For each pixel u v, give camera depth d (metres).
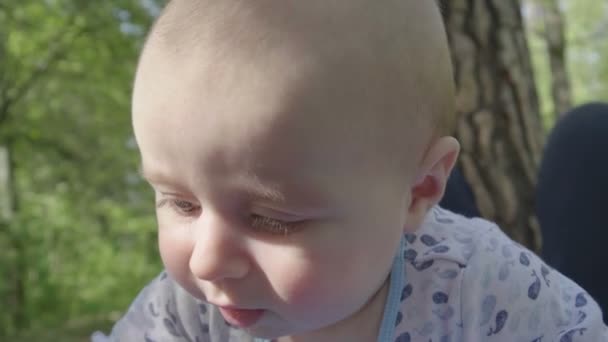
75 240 10.90
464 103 2.59
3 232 9.53
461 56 2.62
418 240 1.14
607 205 1.74
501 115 2.59
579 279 1.72
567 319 1.10
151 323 1.18
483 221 1.25
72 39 8.60
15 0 8.03
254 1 0.83
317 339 1.07
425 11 0.94
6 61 8.88
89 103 9.48
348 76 0.81
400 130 0.87
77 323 8.20
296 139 0.77
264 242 0.81
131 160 10.29
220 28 0.81
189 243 0.85
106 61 8.80
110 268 11.70
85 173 10.39
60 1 8.23
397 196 0.89
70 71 9.07
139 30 8.27
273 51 0.79
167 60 0.82
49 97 9.38
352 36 0.83
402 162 0.89
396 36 0.87
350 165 0.81
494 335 1.08
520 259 1.13
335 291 0.84
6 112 9.21
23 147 10.01
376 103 0.83
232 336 1.13
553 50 7.69
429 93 0.92
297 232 0.81
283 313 0.85
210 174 0.78
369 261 0.86
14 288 9.73
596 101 1.91
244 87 0.77
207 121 0.77
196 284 0.87
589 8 13.19
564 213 1.78
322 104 0.79
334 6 0.84
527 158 2.59
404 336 1.09
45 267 10.20
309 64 0.79
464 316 1.08
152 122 0.81
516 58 2.65
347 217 0.82
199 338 1.17
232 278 0.83
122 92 9.14
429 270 1.11
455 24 2.63
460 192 1.81
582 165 1.78
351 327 1.08
